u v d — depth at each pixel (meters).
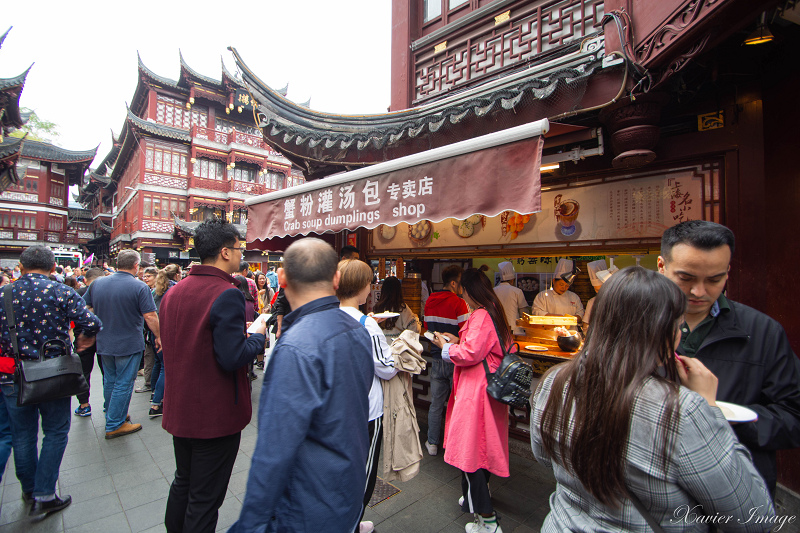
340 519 1.20
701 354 1.44
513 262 5.35
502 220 3.66
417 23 4.45
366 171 2.94
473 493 2.22
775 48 2.26
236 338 1.93
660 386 0.91
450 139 3.08
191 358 1.93
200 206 24.27
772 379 1.32
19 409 2.49
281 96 4.12
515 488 2.78
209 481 1.93
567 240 3.24
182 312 1.99
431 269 5.75
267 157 25.98
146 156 22.81
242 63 3.85
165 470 3.07
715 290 1.37
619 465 0.89
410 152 3.42
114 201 34.34
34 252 2.56
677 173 2.74
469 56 3.83
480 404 2.29
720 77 2.42
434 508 2.55
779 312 2.37
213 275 2.07
